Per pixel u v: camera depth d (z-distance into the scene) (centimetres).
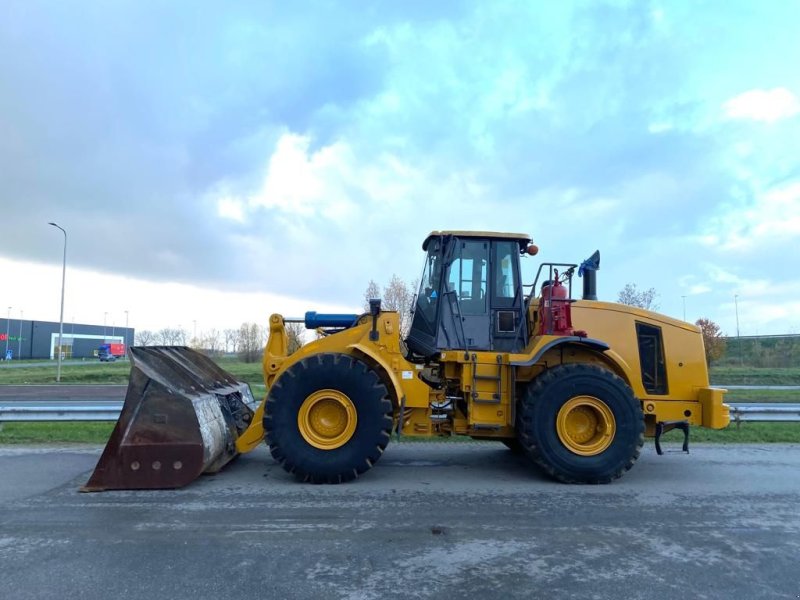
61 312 2683
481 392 609
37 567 355
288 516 460
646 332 651
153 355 598
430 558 375
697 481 595
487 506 495
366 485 566
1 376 2834
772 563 370
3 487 543
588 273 693
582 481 579
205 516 458
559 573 353
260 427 609
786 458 718
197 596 318
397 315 622
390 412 580
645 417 648
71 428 874
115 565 359
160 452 539
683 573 354
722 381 2514
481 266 652
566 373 592
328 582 338
